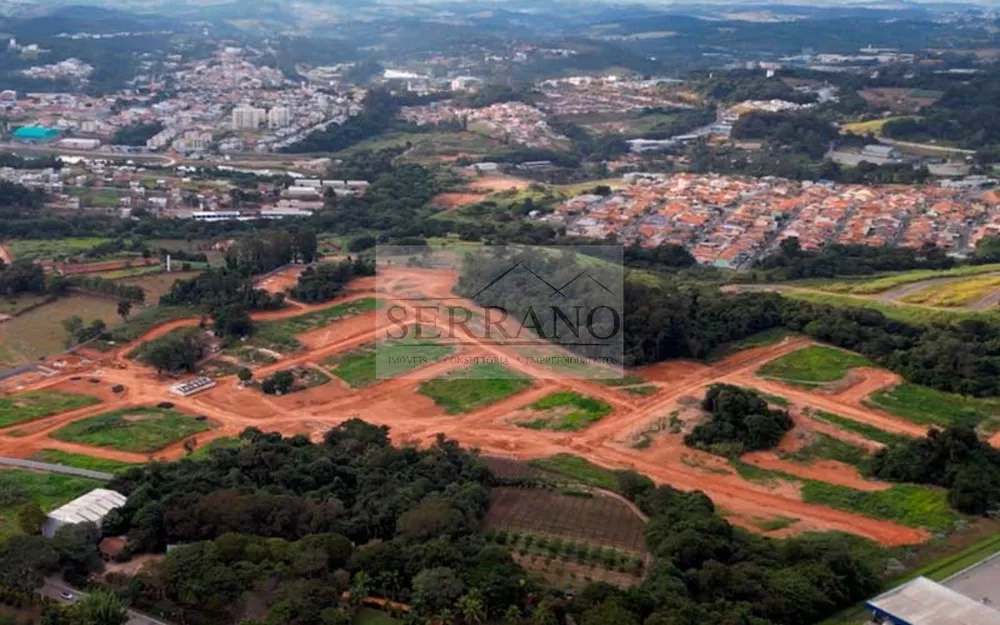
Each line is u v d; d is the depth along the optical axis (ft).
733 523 385.09
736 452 446.19
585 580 331.77
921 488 413.39
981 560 349.61
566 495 404.57
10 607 300.81
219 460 408.46
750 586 309.01
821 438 459.73
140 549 341.82
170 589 303.68
